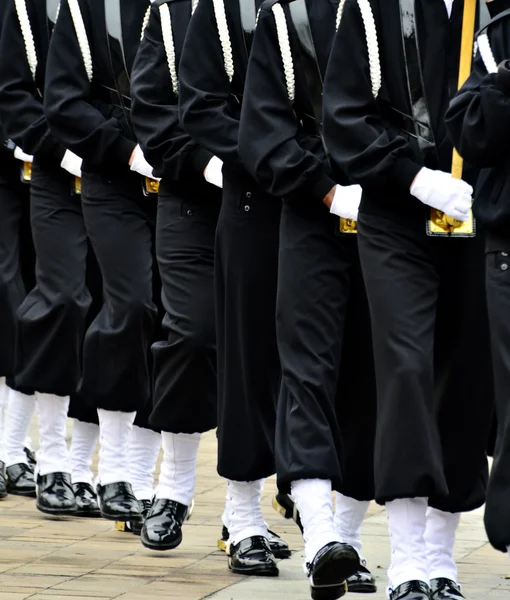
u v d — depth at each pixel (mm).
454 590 12031
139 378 15500
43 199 16547
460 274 11633
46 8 16547
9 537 15281
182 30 14477
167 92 14477
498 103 10609
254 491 13688
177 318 14289
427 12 11523
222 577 13383
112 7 15453
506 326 10766
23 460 18078
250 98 12531
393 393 11180
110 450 15633
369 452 12844
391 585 11273
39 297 16547
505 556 14203
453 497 12031
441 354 11914
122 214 15461
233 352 13477
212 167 14000
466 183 11312
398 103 11617
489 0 11562
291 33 12453
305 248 12266
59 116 15406
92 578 13258
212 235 14445
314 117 12492
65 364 16391
